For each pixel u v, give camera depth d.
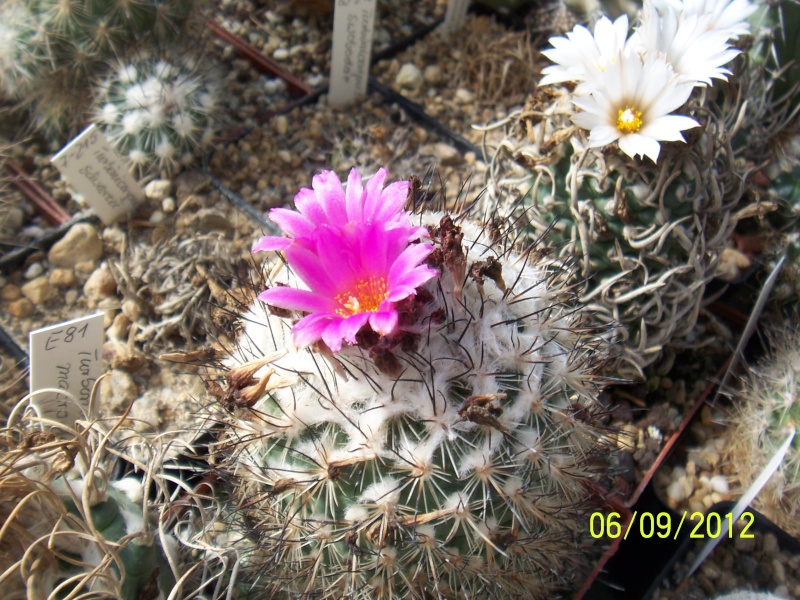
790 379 0.16
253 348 0.12
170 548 0.12
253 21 0.27
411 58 0.26
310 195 0.11
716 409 0.19
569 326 0.13
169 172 0.22
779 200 0.19
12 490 0.11
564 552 0.13
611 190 0.15
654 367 0.19
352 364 0.10
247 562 0.14
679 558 0.16
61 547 0.11
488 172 0.20
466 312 0.11
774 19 0.19
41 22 0.19
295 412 0.11
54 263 0.20
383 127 0.24
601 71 0.14
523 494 0.11
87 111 0.21
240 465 0.12
